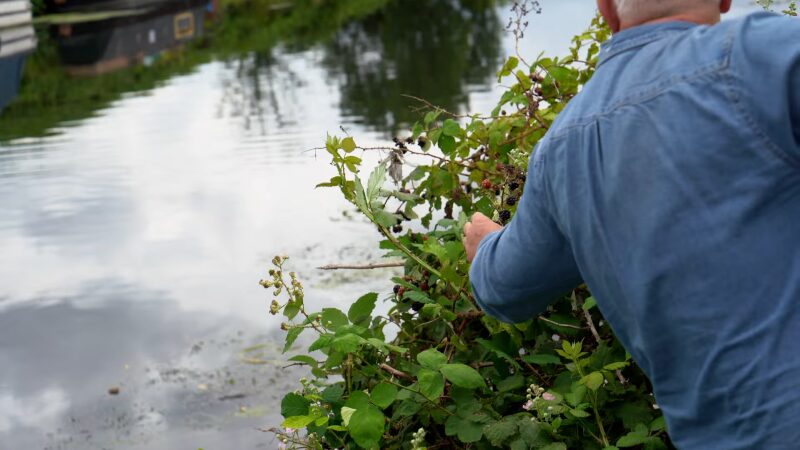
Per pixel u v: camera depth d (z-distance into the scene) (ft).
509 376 7.03
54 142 38.47
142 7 100.27
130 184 30.60
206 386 16.47
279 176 30.14
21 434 15.30
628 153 4.54
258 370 16.96
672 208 4.39
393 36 71.72
